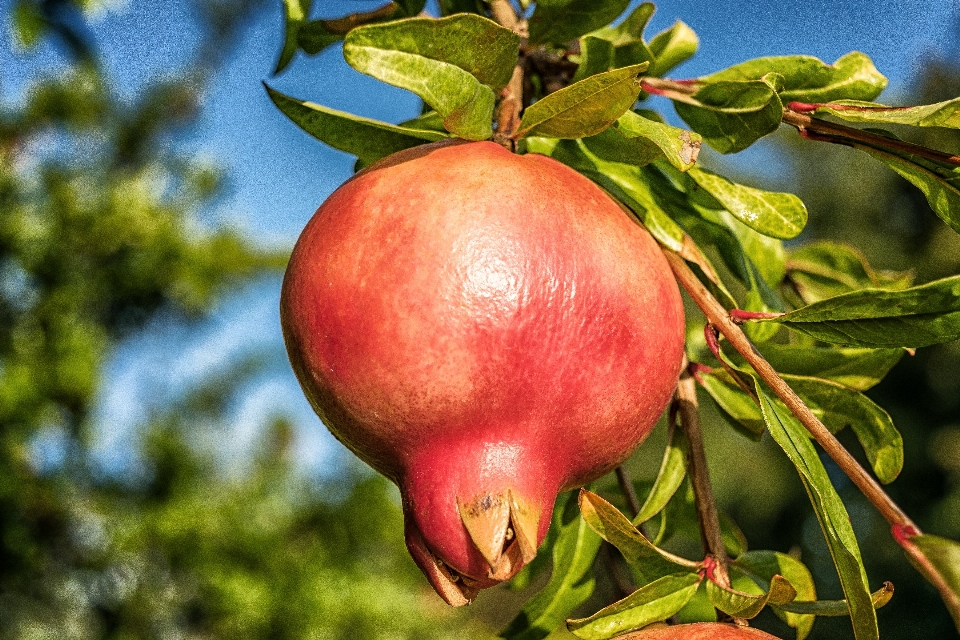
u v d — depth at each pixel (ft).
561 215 1.46
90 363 5.66
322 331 1.46
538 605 1.81
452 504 1.44
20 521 5.53
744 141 1.62
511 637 1.81
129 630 5.77
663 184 1.73
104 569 5.79
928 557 1.45
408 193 1.46
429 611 6.25
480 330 1.42
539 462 1.46
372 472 6.26
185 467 6.01
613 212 1.49
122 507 5.84
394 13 1.79
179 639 5.86
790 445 1.50
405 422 1.45
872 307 1.52
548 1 1.67
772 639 1.48
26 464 5.53
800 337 1.98
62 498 5.65
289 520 6.05
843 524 1.47
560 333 1.43
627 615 1.56
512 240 1.43
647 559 1.56
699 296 1.56
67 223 5.86
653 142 1.54
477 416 1.44
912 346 1.53
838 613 1.52
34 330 5.69
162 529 5.72
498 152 1.49
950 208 1.60
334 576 5.92
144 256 6.12
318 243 1.48
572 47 1.78
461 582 1.47
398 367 1.43
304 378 1.51
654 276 1.49
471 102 1.50
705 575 1.58
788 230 1.60
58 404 5.65
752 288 1.75
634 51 1.68
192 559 5.75
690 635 1.47
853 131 1.60
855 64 1.65
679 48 1.91
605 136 1.58
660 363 1.48
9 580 5.57
